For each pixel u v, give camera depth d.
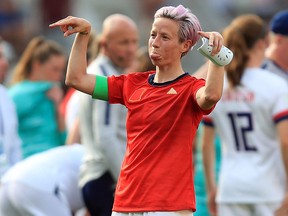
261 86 20.17
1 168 22.22
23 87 25.33
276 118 20.09
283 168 20.44
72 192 21.53
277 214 20.28
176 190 13.95
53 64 25.64
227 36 20.42
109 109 20.34
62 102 28.20
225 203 20.53
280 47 21.72
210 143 21.05
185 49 14.11
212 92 13.59
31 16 52.78
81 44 14.56
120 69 21.42
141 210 13.99
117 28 21.11
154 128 14.05
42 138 25.12
